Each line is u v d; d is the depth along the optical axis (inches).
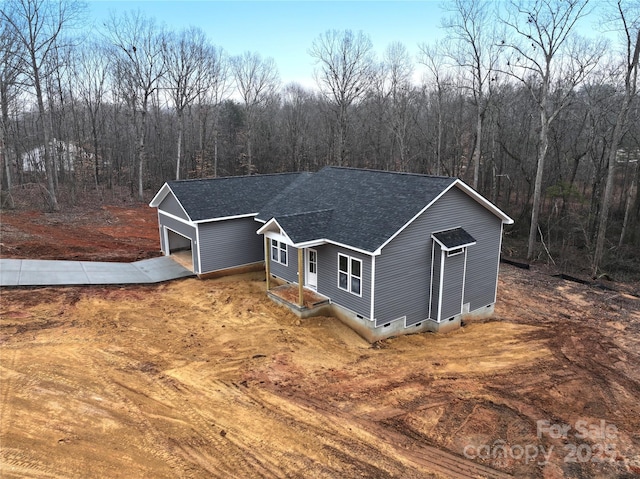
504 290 837.2
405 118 1679.4
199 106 1851.6
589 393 471.8
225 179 873.5
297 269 704.4
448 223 625.9
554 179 1387.8
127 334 538.9
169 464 326.0
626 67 979.3
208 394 421.7
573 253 1163.9
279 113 2672.2
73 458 319.9
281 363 496.7
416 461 352.2
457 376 494.0
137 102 1819.6
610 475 350.6
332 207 692.7
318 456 347.6
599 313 725.3
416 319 625.6
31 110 2027.6
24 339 494.6
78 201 1449.3
